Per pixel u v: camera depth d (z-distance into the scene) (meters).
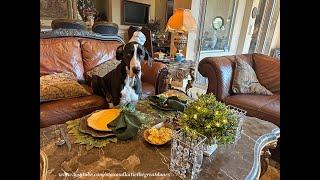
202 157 0.95
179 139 0.90
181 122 1.04
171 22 2.80
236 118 1.07
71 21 2.92
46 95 1.62
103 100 1.84
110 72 1.87
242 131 1.31
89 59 2.24
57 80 1.76
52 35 2.09
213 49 3.90
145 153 1.01
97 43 2.36
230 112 1.06
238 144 1.16
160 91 2.24
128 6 5.79
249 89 2.36
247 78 2.38
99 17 5.66
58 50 2.03
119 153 1.00
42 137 1.08
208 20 3.63
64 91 1.72
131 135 1.10
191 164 0.88
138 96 1.78
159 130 1.13
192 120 0.98
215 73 2.28
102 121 1.23
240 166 0.97
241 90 2.34
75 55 2.14
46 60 1.94
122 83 1.72
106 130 1.13
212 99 1.11
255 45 4.43
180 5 3.47
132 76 1.68
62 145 1.03
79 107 1.69
